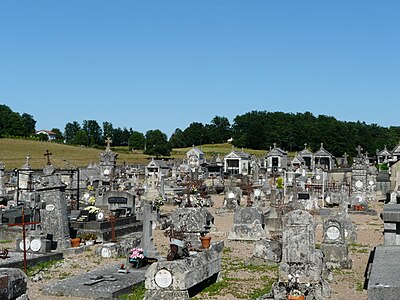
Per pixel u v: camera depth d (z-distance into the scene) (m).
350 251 24.69
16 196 42.25
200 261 16.44
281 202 42.00
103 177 63.41
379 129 165.00
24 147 124.75
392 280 10.13
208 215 31.72
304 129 151.25
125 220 30.80
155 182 60.47
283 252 15.61
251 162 91.00
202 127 177.62
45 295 16.05
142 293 16.22
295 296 14.28
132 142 159.12
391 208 20.70
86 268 20.72
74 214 29.92
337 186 56.06
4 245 26.08
